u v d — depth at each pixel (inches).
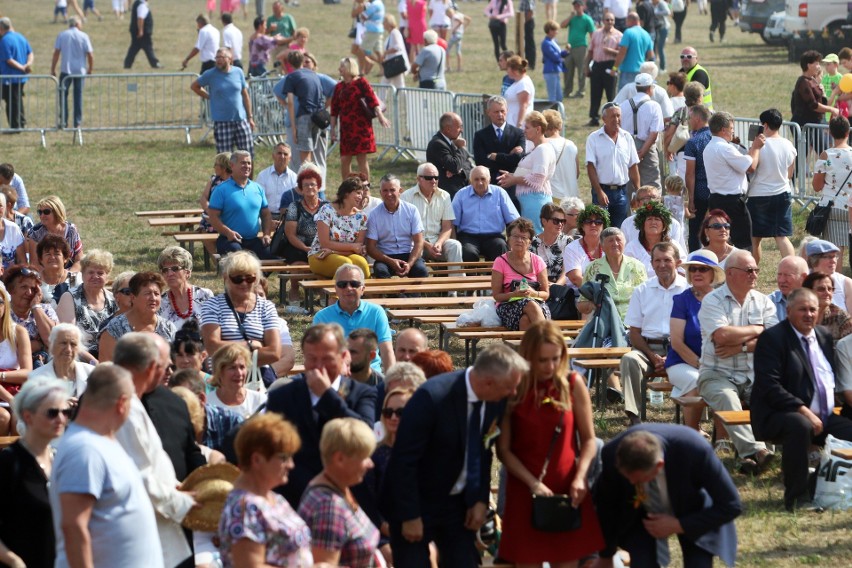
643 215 984.9
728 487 542.9
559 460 545.0
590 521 547.5
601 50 1881.2
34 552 526.9
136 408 516.4
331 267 1108.5
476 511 539.5
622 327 903.1
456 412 532.7
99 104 2020.2
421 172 1185.4
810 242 871.7
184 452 564.1
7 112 1964.8
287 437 473.4
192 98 2186.3
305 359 582.9
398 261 1122.7
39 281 832.3
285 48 2220.7
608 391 896.9
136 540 480.7
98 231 1424.7
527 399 543.5
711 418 876.0
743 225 1218.0
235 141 1692.9
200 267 1277.1
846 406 749.3
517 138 1341.0
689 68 1585.9
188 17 3481.8
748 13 2687.0
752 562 644.1
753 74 2356.1
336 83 1620.3
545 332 537.6
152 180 1700.3
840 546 660.7
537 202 1258.6
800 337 723.4
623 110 1395.2
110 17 3486.7
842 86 1609.3
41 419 524.1
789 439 705.6
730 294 788.6
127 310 815.1
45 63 2691.9
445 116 1334.9
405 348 708.0
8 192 1139.3
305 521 496.4
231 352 669.9
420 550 541.0
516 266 984.3
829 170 1219.9
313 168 1176.8
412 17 2356.1
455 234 1212.5
